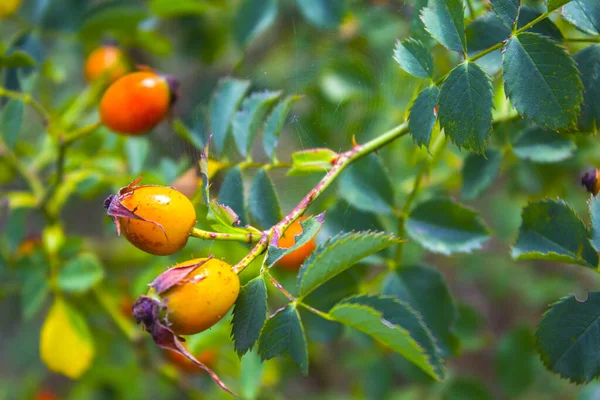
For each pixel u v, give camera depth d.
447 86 0.37
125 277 0.58
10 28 0.65
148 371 0.56
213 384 0.55
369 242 0.36
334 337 0.43
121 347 0.56
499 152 0.43
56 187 0.47
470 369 0.63
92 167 0.50
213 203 0.37
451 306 0.42
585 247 0.38
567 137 0.42
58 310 0.48
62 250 0.48
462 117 0.37
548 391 0.56
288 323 0.36
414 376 0.49
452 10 0.37
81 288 0.47
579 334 0.37
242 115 0.41
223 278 0.36
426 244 0.41
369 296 0.38
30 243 0.50
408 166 0.51
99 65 0.50
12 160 0.49
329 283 0.43
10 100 0.46
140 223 0.36
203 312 0.35
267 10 0.52
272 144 0.40
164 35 0.68
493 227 0.64
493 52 0.39
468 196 0.43
